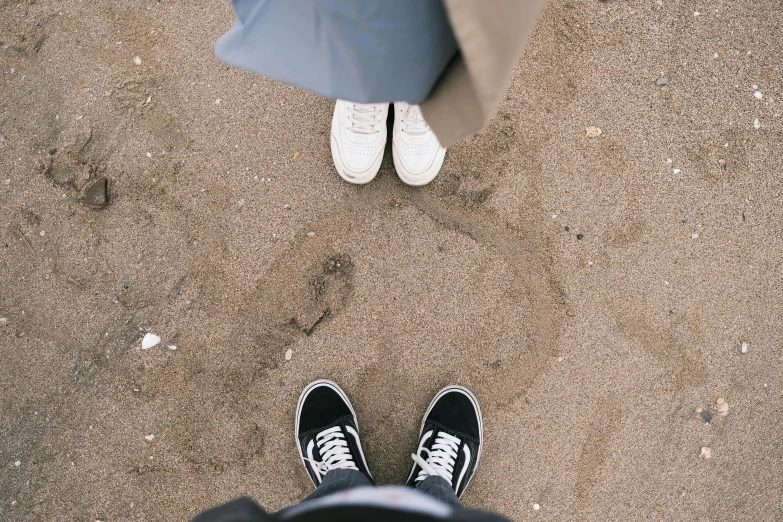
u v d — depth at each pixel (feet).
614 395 4.17
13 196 4.21
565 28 4.39
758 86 4.36
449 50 2.22
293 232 4.19
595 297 4.20
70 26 4.35
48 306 4.14
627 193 4.27
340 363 4.14
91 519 4.04
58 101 4.29
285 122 4.28
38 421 4.09
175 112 4.27
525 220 4.24
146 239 4.17
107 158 4.24
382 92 2.41
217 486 4.06
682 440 4.16
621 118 4.32
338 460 3.98
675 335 4.20
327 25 2.20
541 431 4.14
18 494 4.06
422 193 4.26
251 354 4.13
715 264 4.24
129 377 4.11
